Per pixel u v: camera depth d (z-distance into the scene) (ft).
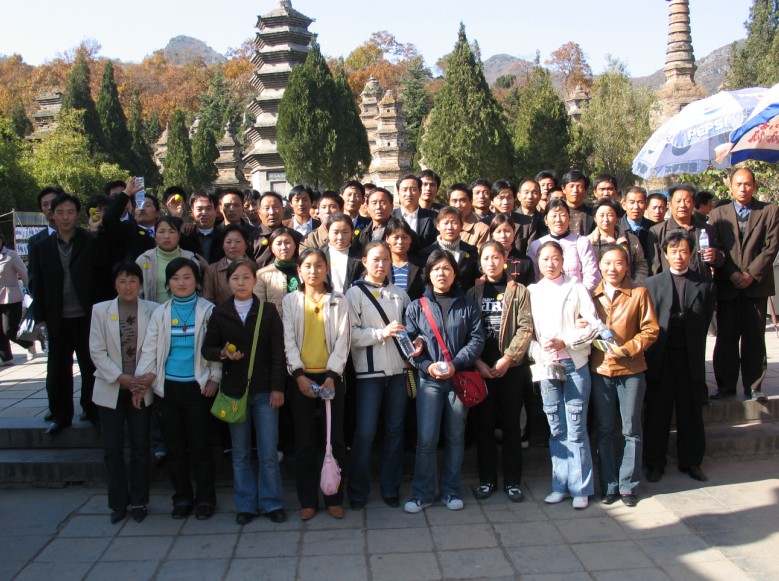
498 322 16.21
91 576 12.93
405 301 16.19
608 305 15.98
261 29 72.13
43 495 16.94
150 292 17.15
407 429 17.72
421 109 143.13
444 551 13.64
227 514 15.57
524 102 80.94
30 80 208.74
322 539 14.24
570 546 13.78
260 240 19.08
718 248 19.17
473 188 21.39
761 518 14.82
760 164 37.32
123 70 222.07
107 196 19.07
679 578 12.47
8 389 23.89
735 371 19.93
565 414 15.92
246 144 110.01
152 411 17.52
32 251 17.78
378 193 19.17
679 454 17.34
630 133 84.79
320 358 15.20
